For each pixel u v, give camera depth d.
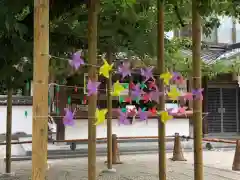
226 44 16.19
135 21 5.91
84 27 6.07
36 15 3.12
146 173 8.62
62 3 5.13
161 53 5.02
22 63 6.00
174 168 9.30
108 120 8.66
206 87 17.11
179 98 4.73
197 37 4.48
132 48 6.94
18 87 6.69
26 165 10.08
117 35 6.35
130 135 14.59
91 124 4.41
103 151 12.31
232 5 4.85
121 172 8.73
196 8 4.44
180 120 15.12
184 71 7.98
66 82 7.70
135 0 5.09
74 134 13.71
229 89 17.81
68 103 11.41
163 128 5.02
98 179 7.91
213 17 6.10
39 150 3.05
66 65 6.22
